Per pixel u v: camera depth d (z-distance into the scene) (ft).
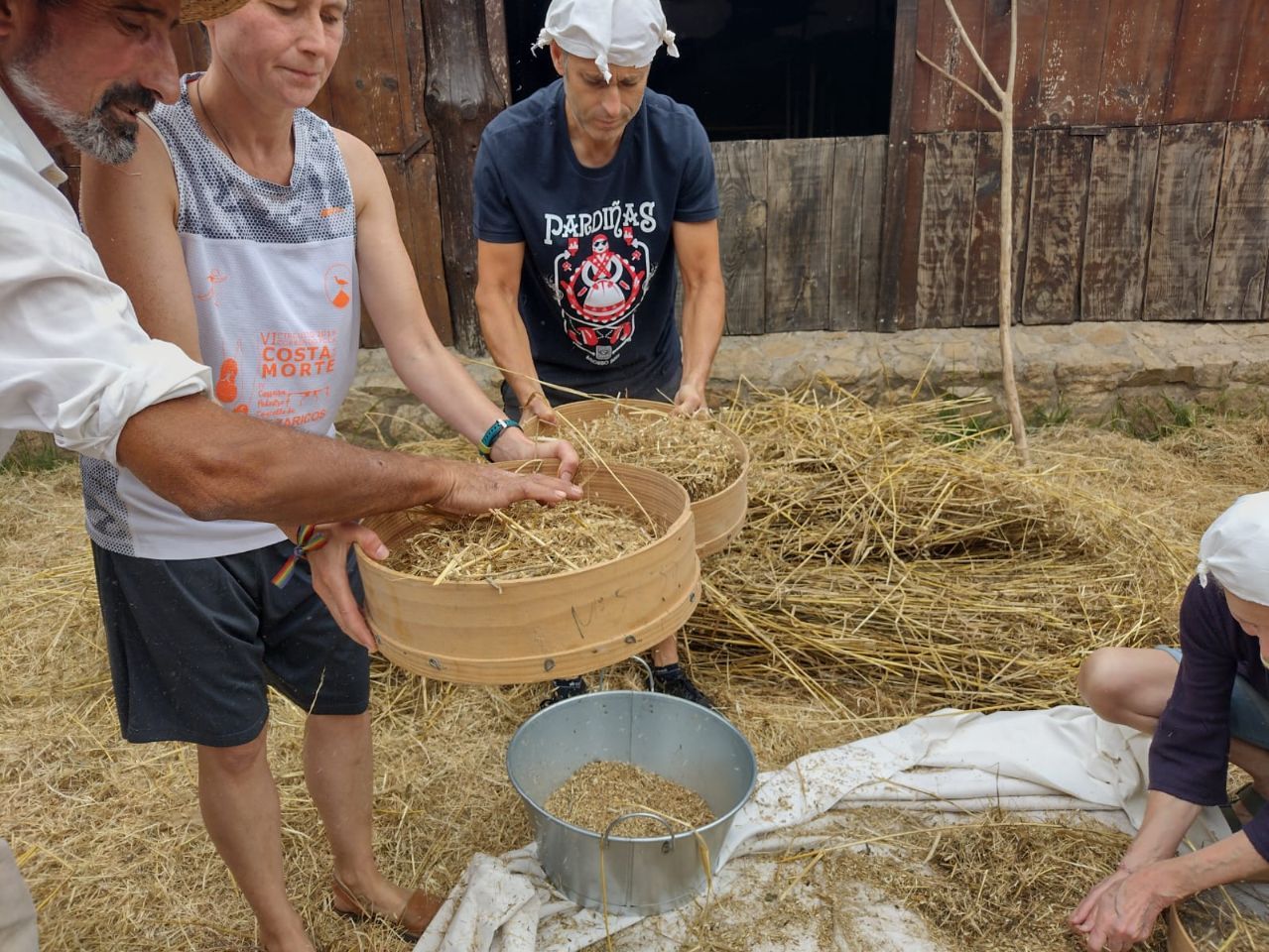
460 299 15.56
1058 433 15.20
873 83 23.20
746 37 23.41
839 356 15.69
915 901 7.47
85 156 4.68
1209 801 6.89
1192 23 14.51
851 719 9.66
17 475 15.42
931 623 10.53
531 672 5.13
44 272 3.76
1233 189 15.33
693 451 7.89
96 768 9.18
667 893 7.25
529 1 21.50
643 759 8.41
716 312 9.93
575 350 10.14
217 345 5.57
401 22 14.23
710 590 10.61
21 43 3.73
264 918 6.64
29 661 10.80
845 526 11.64
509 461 6.45
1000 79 14.82
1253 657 6.64
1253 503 6.18
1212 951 6.57
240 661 5.98
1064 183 15.35
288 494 4.38
